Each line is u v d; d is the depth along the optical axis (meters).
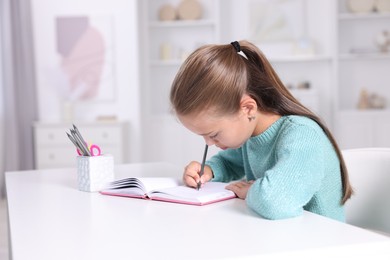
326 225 0.96
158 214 1.10
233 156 1.59
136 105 5.02
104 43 5.01
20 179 1.68
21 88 4.84
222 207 1.16
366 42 5.39
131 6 4.98
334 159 1.28
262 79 1.27
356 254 0.83
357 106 5.30
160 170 1.83
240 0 5.43
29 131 4.88
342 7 5.39
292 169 1.10
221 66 1.12
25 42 4.82
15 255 0.83
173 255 0.80
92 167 1.42
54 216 1.11
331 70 5.32
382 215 1.52
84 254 0.82
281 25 5.39
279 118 1.29
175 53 5.46
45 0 4.98
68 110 4.86
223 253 0.80
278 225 0.97
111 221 1.05
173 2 5.46
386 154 1.52
